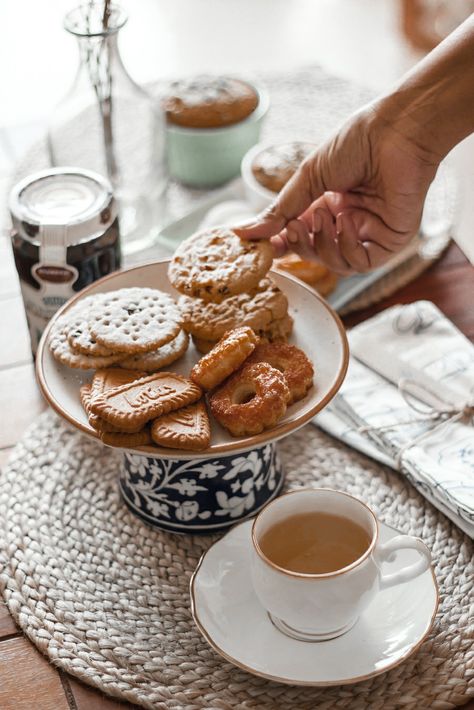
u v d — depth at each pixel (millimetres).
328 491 1020
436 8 2166
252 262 1100
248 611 1023
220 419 1031
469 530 1087
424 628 1006
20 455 1170
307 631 1002
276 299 1100
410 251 1336
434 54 1153
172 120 1446
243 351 1048
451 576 1072
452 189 1424
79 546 1103
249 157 1385
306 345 1108
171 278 1109
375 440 1160
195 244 1126
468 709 998
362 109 1180
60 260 1169
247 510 1115
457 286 1311
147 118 1363
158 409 1017
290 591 977
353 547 1010
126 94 1348
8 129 1556
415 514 1118
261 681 1014
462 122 1153
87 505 1135
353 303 1295
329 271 1294
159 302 1097
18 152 1513
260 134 1481
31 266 1178
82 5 1280
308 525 1022
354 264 1232
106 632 1042
